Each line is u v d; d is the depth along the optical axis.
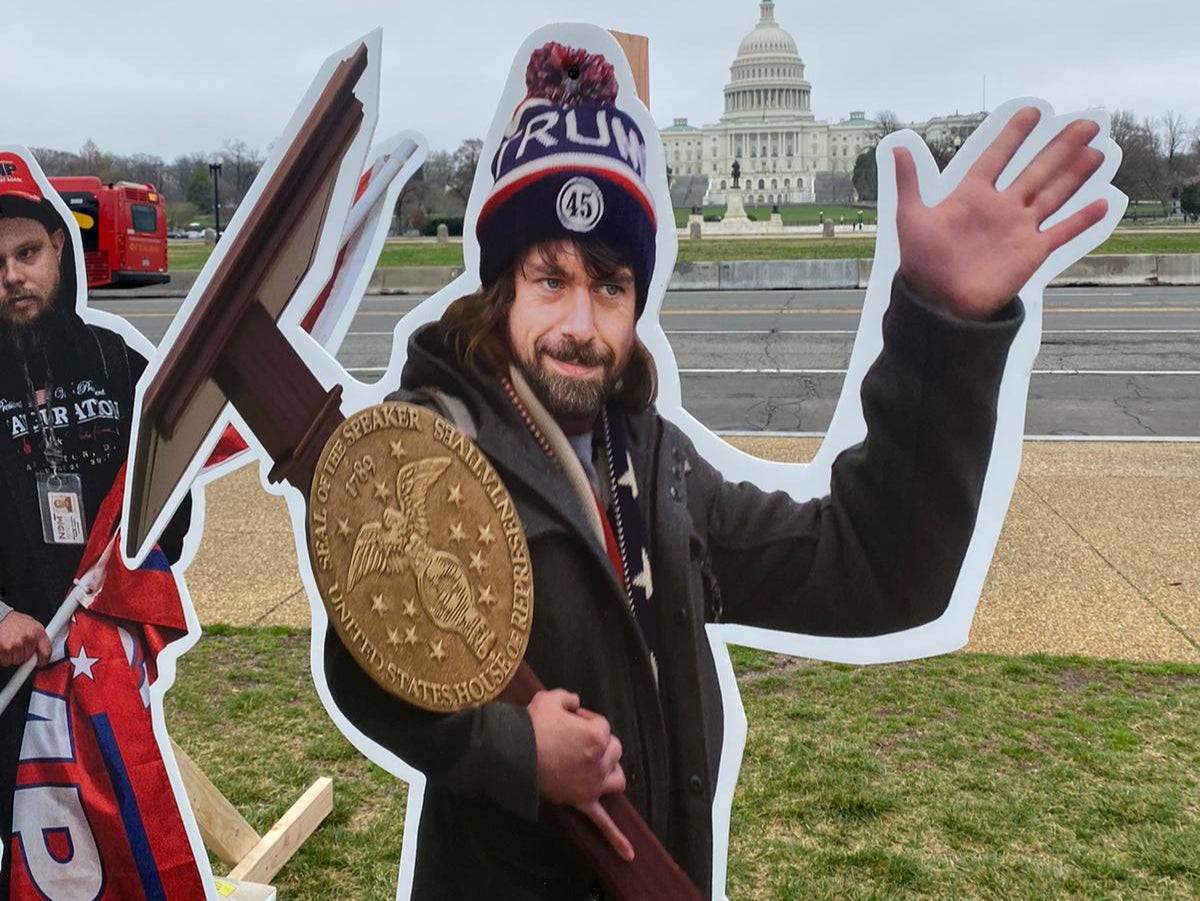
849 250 27.23
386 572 2.84
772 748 4.57
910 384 2.59
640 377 2.68
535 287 2.69
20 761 3.62
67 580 3.52
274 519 7.58
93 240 23.44
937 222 2.53
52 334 3.39
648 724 2.77
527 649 2.77
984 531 2.59
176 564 3.38
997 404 2.54
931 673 5.21
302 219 2.89
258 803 4.35
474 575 2.78
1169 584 6.11
